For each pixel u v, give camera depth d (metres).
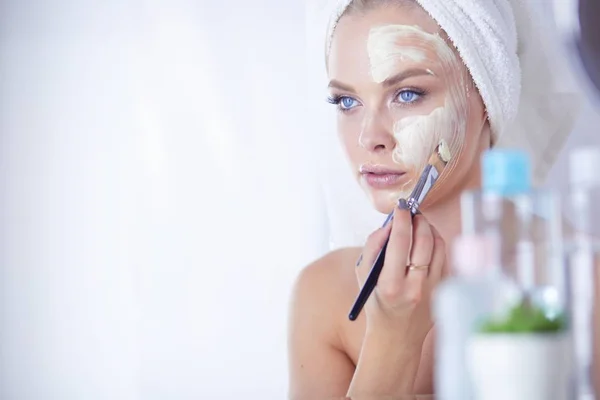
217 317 1.21
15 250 1.31
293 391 1.10
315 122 1.13
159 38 1.26
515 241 0.49
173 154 1.25
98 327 1.27
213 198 1.22
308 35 1.13
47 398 1.29
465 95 1.00
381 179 1.05
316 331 1.09
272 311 1.18
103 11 1.29
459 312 0.43
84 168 1.29
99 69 1.29
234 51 1.21
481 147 1.01
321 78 1.12
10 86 1.32
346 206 1.10
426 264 0.84
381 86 1.04
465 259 0.48
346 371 1.08
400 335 0.87
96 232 1.28
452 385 0.43
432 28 1.00
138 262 1.26
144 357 1.25
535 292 0.44
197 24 1.23
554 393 0.39
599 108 0.96
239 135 1.20
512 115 1.00
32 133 1.31
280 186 1.17
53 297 1.29
